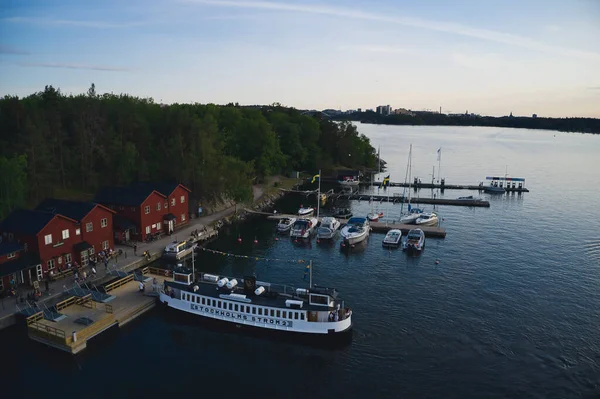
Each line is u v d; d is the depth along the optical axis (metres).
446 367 48.12
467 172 198.38
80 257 70.50
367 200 141.62
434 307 61.81
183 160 109.19
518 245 90.38
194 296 57.62
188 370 47.84
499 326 56.50
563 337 53.91
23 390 43.78
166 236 90.75
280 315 54.03
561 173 195.38
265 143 158.50
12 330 53.78
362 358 50.06
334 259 82.56
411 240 88.00
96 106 112.38
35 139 89.50
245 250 87.62
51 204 75.19
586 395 43.50
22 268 60.66
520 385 45.03
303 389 44.84
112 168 107.19
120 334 54.53
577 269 76.25
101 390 44.19
